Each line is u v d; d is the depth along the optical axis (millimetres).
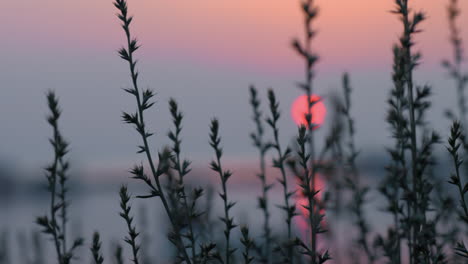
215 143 2508
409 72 2611
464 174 3104
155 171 2191
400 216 2926
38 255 4484
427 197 2584
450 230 2941
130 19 2242
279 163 2770
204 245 2414
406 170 2684
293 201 2760
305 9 2188
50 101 2607
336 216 4020
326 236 4012
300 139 2248
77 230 3686
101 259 2441
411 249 2686
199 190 2395
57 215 2791
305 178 2316
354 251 3949
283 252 2688
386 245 3020
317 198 2719
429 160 2707
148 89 2184
